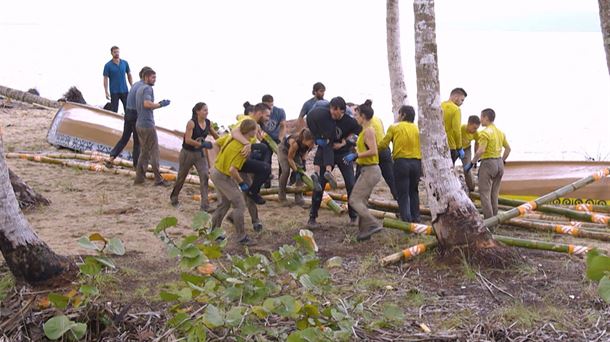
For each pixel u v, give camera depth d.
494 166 9.63
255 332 5.79
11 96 22.28
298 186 11.06
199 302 6.62
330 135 9.70
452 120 10.49
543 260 8.21
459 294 7.25
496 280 7.56
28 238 7.03
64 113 15.41
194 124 10.36
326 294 6.89
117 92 17.20
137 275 7.66
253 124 8.63
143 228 9.58
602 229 9.76
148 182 12.30
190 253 6.25
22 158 14.00
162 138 14.16
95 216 10.13
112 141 14.77
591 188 10.84
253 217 9.51
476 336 6.25
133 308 6.75
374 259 8.27
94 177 12.69
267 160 11.38
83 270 6.31
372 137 8.85
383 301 7.05
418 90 8.18
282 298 5.88
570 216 9.97
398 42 13.96
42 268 7.01
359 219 9.12
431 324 6.52
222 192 8.76
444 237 8.03
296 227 9.84
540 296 7.12
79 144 14.98
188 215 10.35
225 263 8.20
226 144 8.66
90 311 6.42
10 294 6.95
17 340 6.21
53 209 10.45
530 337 6.24
